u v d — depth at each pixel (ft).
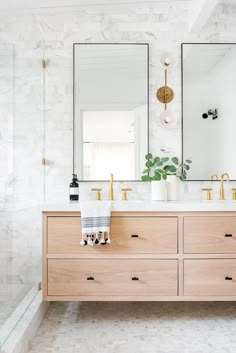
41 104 8.54
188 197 8.59
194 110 8.60
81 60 8.54
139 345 5.97
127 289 6.70
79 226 6.72
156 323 6.91
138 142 8.60
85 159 8.60
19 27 8.51
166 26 8.57
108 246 6.71
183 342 6.08
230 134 8.62
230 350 5.80
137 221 6.73
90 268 6.70
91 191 8.59
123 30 8.57
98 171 8.61
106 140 8.61
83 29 8.56
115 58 8.58
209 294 6.73
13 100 7.20
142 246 6.73
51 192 8.55
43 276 6.70
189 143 8.60
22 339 5.52
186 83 8.59
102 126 8.62
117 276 6.70
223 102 8.62
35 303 6.94
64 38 8.55
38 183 8.54
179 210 6.72
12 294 6.34
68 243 6.72
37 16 8.53
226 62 8.62
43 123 8.54
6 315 5.96
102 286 6.69
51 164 8.57
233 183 8.59
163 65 8.43
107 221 6.57
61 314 7.38
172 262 6.73
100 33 8.57
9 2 7.88
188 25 8.51
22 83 8.30
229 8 8.55
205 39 8.61
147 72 8.56
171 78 8.59
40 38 8.54
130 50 8.57
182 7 8.50
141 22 8.55
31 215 8.06
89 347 5.90
